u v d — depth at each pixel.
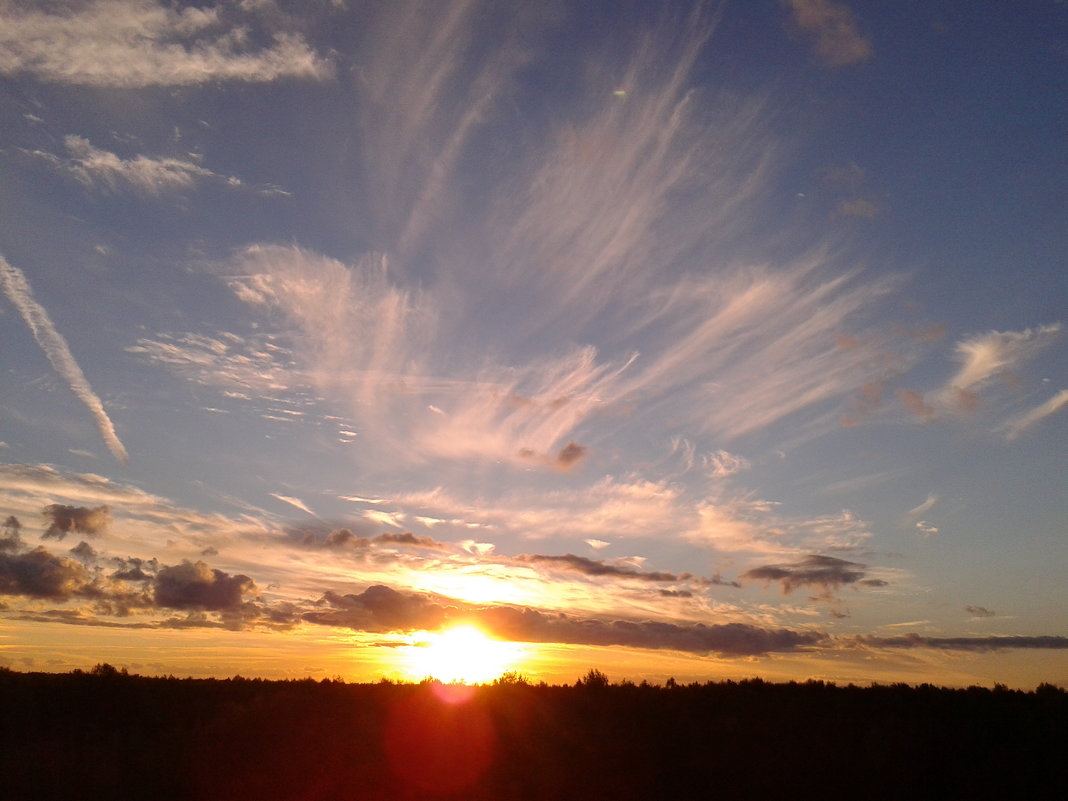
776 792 17.28
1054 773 18.03
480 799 17.11
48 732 24.70
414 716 25.77
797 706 27.03
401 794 17.53
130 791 17.50
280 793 17.50
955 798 16.70
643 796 17.17
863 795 17.00
